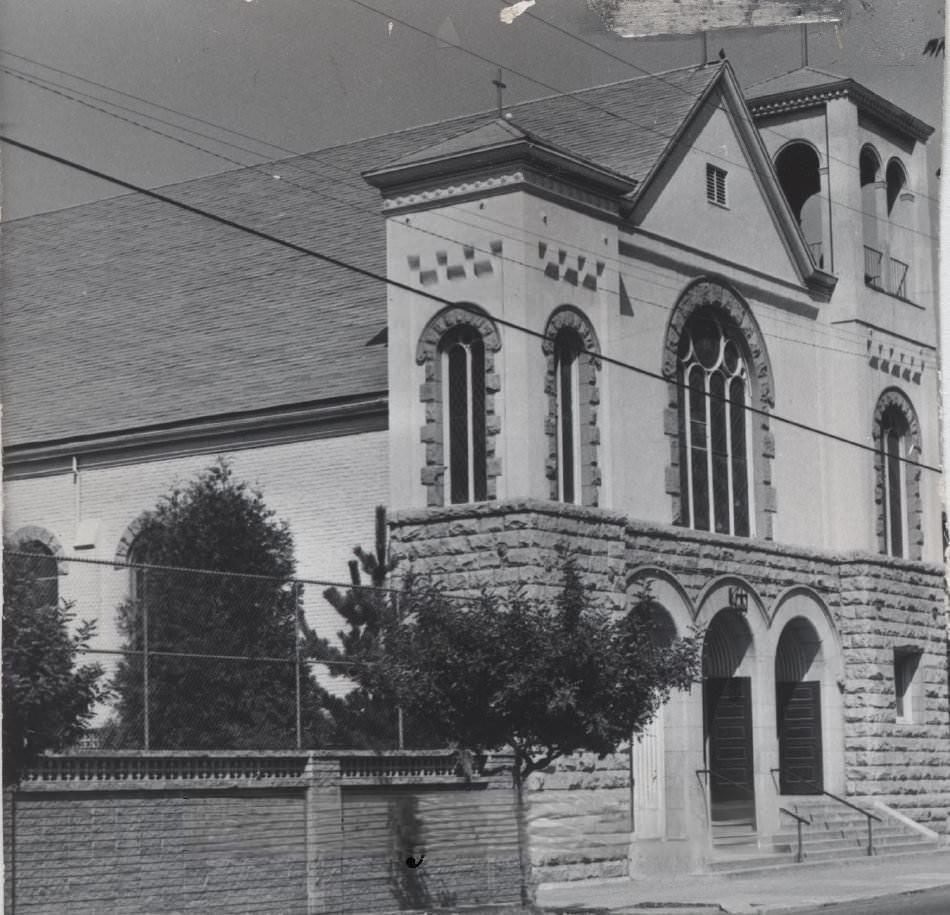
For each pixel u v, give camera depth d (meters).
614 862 29.80
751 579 35.41
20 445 35.22
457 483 30.17
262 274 37.22
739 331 36.25
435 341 30.36
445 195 30.44
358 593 26.22
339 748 25.38
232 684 24.81
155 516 30.22
